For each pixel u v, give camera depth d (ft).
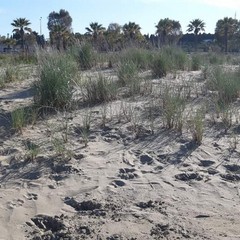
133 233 5.90
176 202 6.86
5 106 12.32
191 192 7.22
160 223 6.17
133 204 6.79
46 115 11.33
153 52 20.79
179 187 7.39
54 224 6.20
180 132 10.10
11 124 10.54
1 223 6.14
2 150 8.95
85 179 7.67
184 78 17.28
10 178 7.72
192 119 10.35
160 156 8.79
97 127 10.48
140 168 8.20
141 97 13.19
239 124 10.84
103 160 8.53
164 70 18.04
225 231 5.95
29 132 10.07
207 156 8.83
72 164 8.25
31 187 7.35
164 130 10.24
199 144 9.45
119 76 14.85
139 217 6.35
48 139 9.59
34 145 9.04
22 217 6.34
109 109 11.90
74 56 19.97
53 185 7.44
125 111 11.36
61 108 11.87
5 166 8.18
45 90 11.82
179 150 9.11
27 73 18.11
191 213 6.50
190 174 7.89
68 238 5.78
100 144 9.41
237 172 8.14
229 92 13.05
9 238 5.76
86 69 19.77
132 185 7.45
